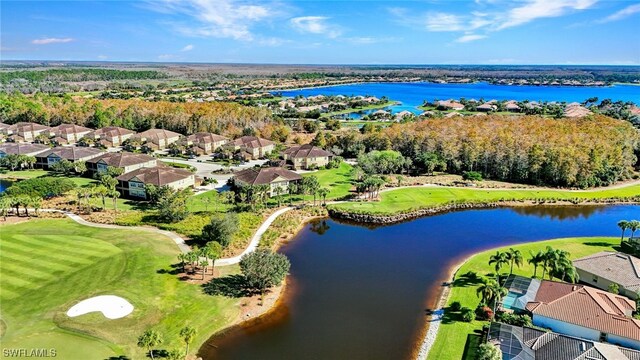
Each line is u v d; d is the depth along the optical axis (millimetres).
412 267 68688
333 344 48312
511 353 43281
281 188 104500
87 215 86875
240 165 137375
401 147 145250
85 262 63594
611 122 146625
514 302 53875
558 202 103812
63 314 50812
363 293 59969
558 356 42219
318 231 85312
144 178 101750
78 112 195500
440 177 125062
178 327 49906
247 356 46031
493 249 76062
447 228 87625
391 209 94625
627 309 50969
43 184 97750
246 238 75875
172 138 169250
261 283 55844
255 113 194875
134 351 45375
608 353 41719
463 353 45938
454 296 58125
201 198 100375
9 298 53656
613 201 104250
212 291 57812
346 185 114000
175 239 74188
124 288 56906
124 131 170500
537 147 119062
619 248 74312
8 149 133375
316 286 61938
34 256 65375
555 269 56844
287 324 52094
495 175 125938
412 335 50094
